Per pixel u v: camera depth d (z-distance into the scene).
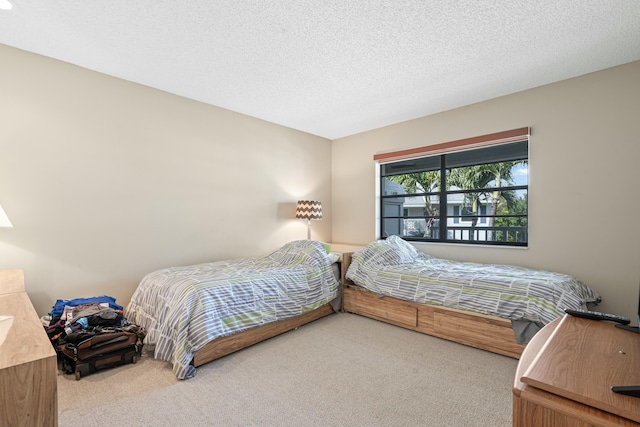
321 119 4.01
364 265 3.37
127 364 2.22
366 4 1.86
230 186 3.68
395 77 2.84
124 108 2.87
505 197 3.40
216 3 1.85
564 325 1.15
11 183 2.33
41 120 2.45
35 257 2.43
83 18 1.99
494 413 1.68
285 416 1.65
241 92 3.18
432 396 1.84
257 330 2.58
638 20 2.01
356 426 1.58
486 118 3.38
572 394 0.72
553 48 2.36
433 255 3.86
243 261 3.45
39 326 1.24
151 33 2.16
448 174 3.81
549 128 2.99
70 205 2.59
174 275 2.62
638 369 0.82
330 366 2.21
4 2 1.83
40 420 0.94
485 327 2.46
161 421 1.60
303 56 2.47
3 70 2.30
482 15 1.96
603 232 2.72
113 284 2.81
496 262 3.35
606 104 2.70
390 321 3.08
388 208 4.41
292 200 4.37
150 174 3.04
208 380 2.01
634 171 2.59
